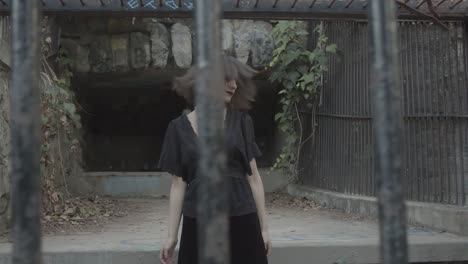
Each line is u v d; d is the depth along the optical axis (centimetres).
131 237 461
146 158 1109
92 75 790
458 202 491
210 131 141
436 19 463
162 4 430
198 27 143
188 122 289
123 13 432
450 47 496
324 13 437
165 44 750
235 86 289
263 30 762
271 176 823
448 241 422
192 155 281
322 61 696
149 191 807
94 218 582
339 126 675
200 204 142
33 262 137
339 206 652
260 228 289
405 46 529
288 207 694
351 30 646
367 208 594
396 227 143
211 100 141
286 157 787
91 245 409
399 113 148
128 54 748
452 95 496
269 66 758
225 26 756
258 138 1009
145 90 969
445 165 502
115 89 943
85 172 830
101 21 744
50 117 571
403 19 471
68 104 612
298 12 436
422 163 521
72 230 501
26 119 139
